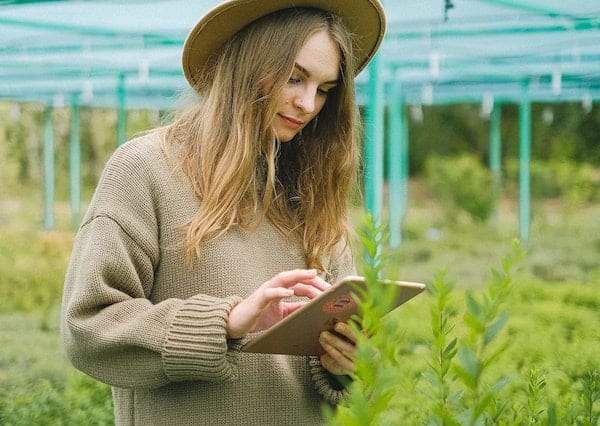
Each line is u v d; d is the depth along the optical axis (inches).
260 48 120.6
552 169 1540.4
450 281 67.7
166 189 120.3
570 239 1080.2
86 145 1541.6
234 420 118.6
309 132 133.4
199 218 118.3
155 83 860.6
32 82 887.1
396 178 724.7
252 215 124.3
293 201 132.1
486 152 1684.3
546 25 502.0
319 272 130.2
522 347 404.5
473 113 1686.8
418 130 1701.5
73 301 114.7
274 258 125.4
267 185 122.3
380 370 56.6
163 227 120.1
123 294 115.5
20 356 451.2
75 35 538.9
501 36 552.1
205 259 119.3
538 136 1598.2
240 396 119.0
